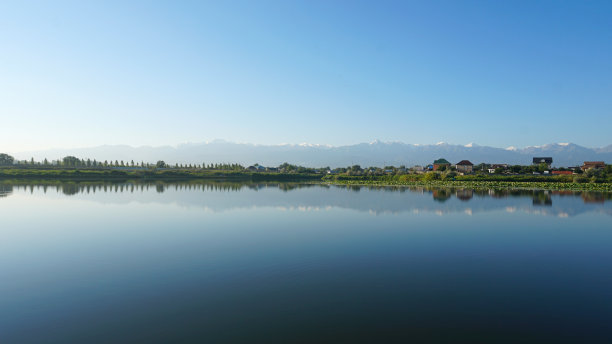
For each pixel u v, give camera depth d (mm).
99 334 14414
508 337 14234
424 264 24641
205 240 31734
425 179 135500
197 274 22062
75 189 90500
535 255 27344
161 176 170750
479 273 22734
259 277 21578
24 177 138000
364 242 31281
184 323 15336
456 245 30344
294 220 43125
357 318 15883
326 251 28000
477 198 72375
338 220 43312
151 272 22438
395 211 52031
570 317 16125
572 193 84000
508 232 36312
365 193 86375
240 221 42219
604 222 42719
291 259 25609
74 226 38469
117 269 23094
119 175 160625
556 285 20500
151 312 16438
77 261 24953
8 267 23531
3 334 14422
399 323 15414
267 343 13594
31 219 43094
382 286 20109
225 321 15508
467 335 14383
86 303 17516
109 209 52781
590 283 20859
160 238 32500
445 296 18641
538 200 68250
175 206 56750
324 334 14359
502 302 17875
